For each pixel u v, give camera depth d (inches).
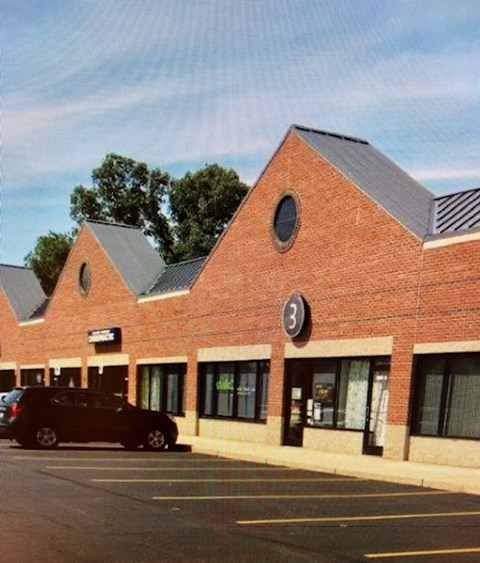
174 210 2374.5
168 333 1167.6
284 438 904.3
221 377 1051.9
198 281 1102.4
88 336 1400.1
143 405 1238.9
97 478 565.9
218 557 312.0
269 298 942.4
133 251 1401.3
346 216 829.2
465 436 679.7
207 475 612.7
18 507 418.3
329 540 354.0
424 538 365.7
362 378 803.4
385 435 751.1
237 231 1021.2
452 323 689.6
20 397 837.8
